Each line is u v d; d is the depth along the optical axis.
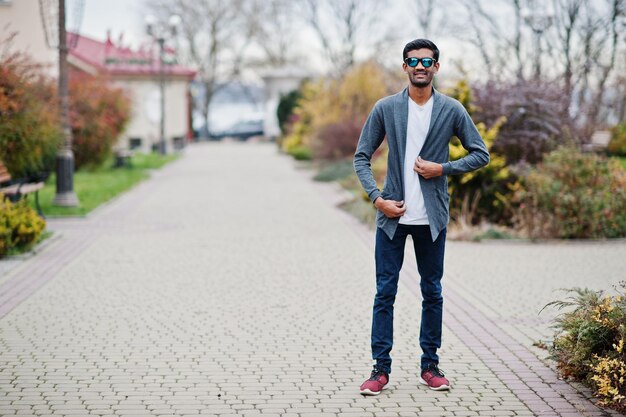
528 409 4.59
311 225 12.94
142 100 37.44
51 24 20.95
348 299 7.55
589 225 11.46
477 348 5.86
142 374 5.21
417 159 4.69
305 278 8.57
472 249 10.70
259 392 4.88
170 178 22.62
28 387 4.93
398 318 6.81
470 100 13.05
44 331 6.29
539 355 5.66
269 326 6.50
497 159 12.22
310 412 4.54
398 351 5.79
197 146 46.62
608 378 4.55
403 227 4.77
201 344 5.94
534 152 13.55
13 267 8.98
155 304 7.28
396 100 4.79
